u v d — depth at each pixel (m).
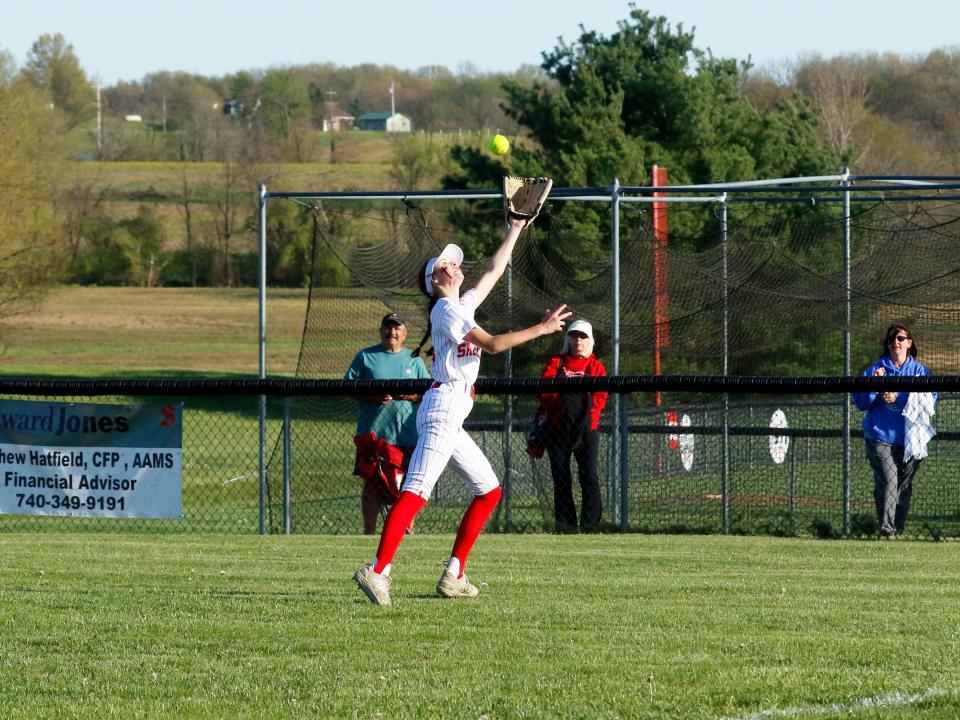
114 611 18.02
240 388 30.42
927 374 30.48
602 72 72.38
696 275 43.56
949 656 15.02
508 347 18.08
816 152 75.12
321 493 37.41
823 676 14.02
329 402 34.59
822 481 37.22
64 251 101.81
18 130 90.88
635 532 31.34
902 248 39.94
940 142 199.88
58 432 30.56
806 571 22.59
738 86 80.69
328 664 14.77
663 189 33.25
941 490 35.69
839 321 38.47
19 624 17.11
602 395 31.58
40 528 32.88
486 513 19.06
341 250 40.53
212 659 15.06
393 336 31.48
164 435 30.16
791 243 50.56
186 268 184.88
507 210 19.00
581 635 16.31
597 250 56.16
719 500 34.66
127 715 12.80
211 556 24.66
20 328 112.00
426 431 18.45
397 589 20.03
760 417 41.88
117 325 130.62
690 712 12.71
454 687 13.69
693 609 18.23
